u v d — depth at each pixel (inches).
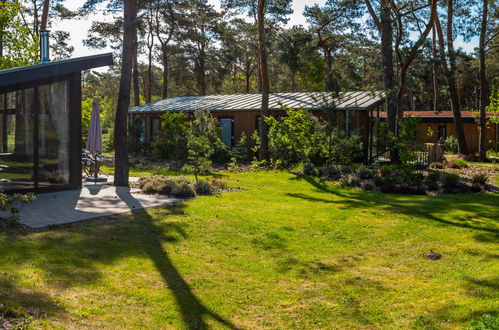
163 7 1589.6
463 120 1229.1
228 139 995.3
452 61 984.9
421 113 1330.0
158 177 550.9
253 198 499.5
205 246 304.0
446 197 534.9
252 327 193.5
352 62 1076.5
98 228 328.8
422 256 301.0
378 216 419.5
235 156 908.0
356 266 279.9
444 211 442.3
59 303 195.5
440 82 1337.4
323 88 767.1
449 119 1246.9
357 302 222.4
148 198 461.7
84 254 266.5
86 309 193.5
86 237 302.7
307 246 319.6
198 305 210.7
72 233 310.7
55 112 479.5
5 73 410.3
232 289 233.5
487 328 169.0
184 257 277.6
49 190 478.9
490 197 535.2
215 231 340.5
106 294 213.0
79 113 502.0
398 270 273.0
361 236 350.6
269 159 863.1
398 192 571.5
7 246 268.5
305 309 213.5
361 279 255.6
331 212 432.1
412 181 626.8
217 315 202.4
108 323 183.8
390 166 713.6
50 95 472.7
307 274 262.2
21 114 449.7
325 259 292.5
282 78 2167.8
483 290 232.1
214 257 282.4
